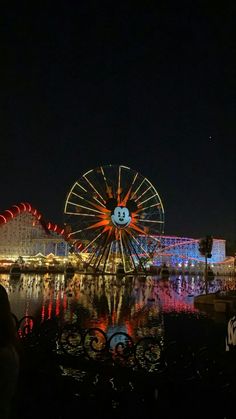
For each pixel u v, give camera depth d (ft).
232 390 30.71
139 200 335.47
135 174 333.83
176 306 112.68
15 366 13.39
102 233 327.88
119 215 324.80
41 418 27.02
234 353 31.99
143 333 67.31
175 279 322.75
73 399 29.96
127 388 32.17
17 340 14.23
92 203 323.98
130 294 158.92
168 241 553.23
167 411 28.35
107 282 248.52
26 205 400.88
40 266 375.66
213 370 31.81
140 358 43.04
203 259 533.96
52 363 36.32
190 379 32.14
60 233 440.45
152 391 31.53
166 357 35.04
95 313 94.43
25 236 404.16
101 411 27.96
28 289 167.02
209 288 203.72
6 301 14.33
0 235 384.27
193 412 28.66
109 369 35.06
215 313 96.68
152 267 427.74
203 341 60.29
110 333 66.08
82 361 36.35
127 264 343.67
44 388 31.71
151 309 105.09
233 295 110.32
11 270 296.10
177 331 69.72
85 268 337.72
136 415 28.07
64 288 178.29
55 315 88.63
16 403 28.86
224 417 27.61
